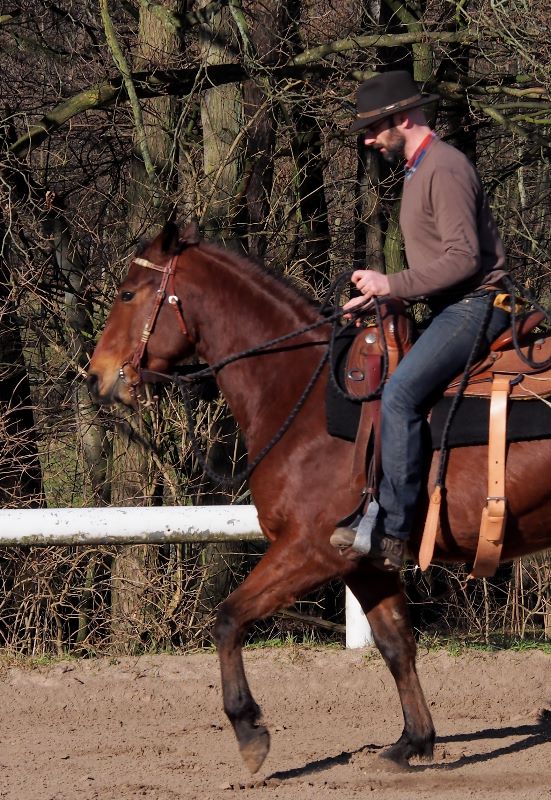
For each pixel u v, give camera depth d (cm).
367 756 835
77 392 1346
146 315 806
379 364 738
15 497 1268
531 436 709
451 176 700
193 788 770
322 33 1588
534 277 1497
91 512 1013
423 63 1570
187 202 1366
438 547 744
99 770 821
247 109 1498
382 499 723
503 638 1180
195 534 1016
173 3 1501
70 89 1642
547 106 1427
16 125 1524
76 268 1405
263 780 775
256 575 755
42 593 1217
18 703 998
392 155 739
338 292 792
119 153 1634
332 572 752
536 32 1350
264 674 1035
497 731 931
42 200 1391
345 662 1048
